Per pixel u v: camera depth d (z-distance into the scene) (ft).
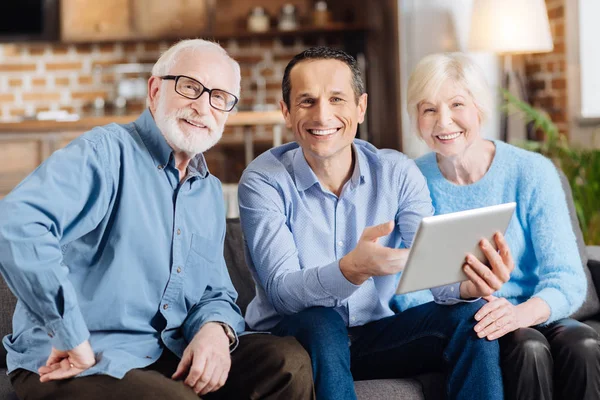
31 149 18.47
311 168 8.44
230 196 17.25
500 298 7.97
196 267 7.61
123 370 6.78
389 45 19.97
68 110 23.06
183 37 21.86
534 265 8.89
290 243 8.17
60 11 21.93
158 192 7.40
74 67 23.00
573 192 14.73
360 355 8.32
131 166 7.28
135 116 18.66
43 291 6.44
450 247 7.16
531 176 8.84
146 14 21.81
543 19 16.35
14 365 7.16
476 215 7.13
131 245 7.16
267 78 23.26
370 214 8.46
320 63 8.11
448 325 7.76
